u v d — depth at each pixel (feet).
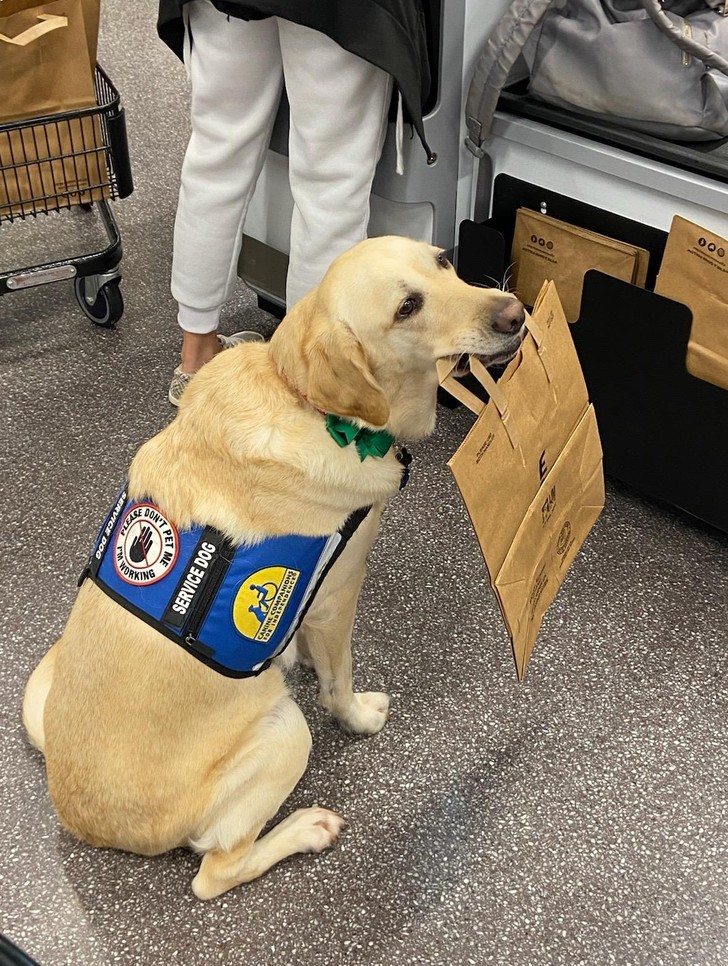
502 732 5.44
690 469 6.23
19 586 6.26
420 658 5.84
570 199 6.22
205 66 6.06
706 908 4.65
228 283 7.12
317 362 4.12
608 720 5.48
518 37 5.74
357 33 5.30
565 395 4.57
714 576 6.28
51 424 7.48
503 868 4.83
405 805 5.11
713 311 5.55
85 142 7.42
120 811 4.27
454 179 6.68
